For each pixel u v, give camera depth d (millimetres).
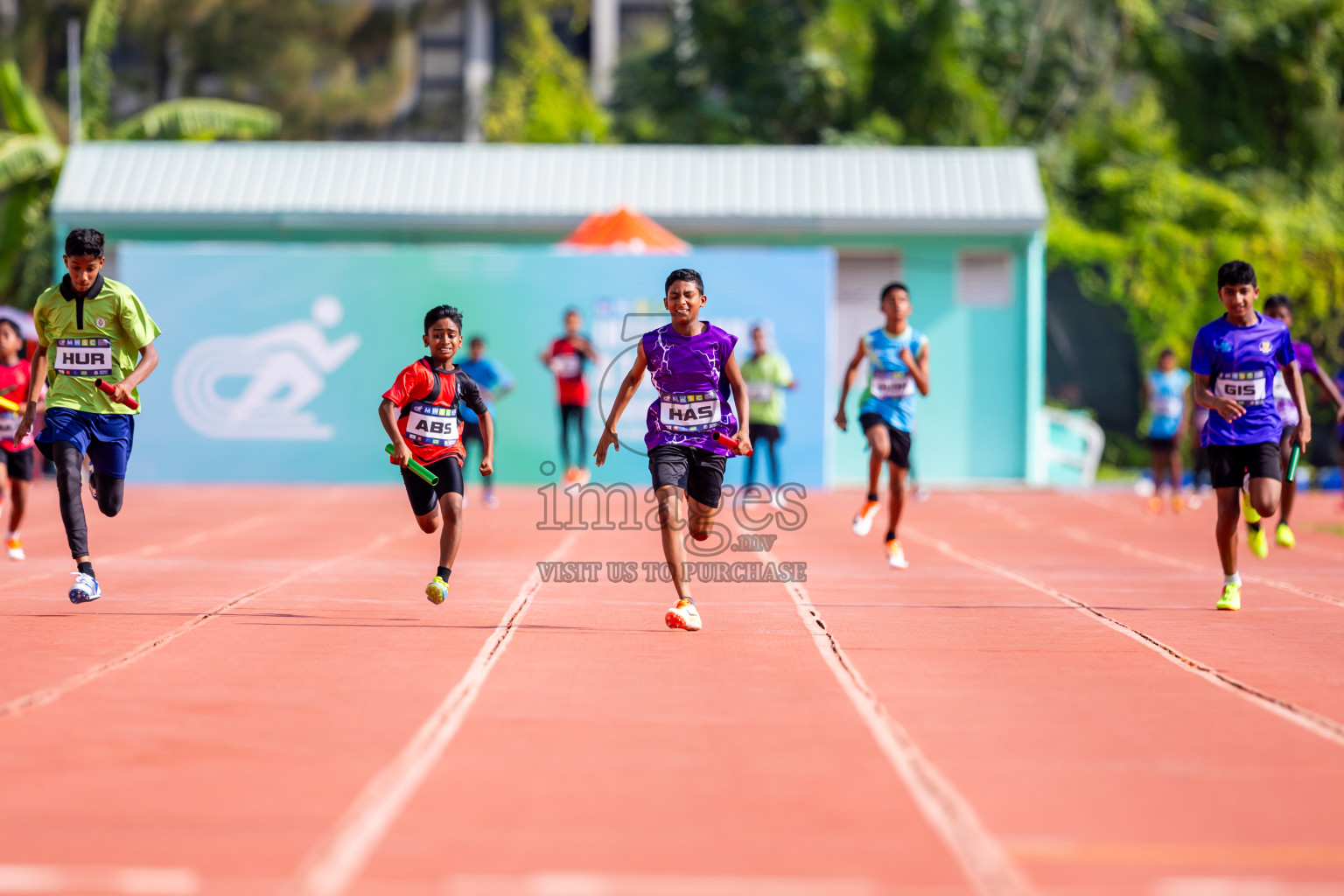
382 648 25906
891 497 39719
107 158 89000
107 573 37500
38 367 30156
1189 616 30875
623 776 17109
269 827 15008
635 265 77312
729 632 28141
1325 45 133500
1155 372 65438
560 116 154250
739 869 13766
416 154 89688
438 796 16188
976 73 145125
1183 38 142375
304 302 77875
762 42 140250
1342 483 81688
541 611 30906
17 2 153125
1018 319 85812
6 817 15320
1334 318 96625
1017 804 16094
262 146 90125
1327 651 26391
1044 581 37375
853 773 17328
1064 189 132875
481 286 77938
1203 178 132125
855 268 86688
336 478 78062
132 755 17938
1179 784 17000
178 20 157875
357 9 167250
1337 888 13406
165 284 77750
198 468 77875
